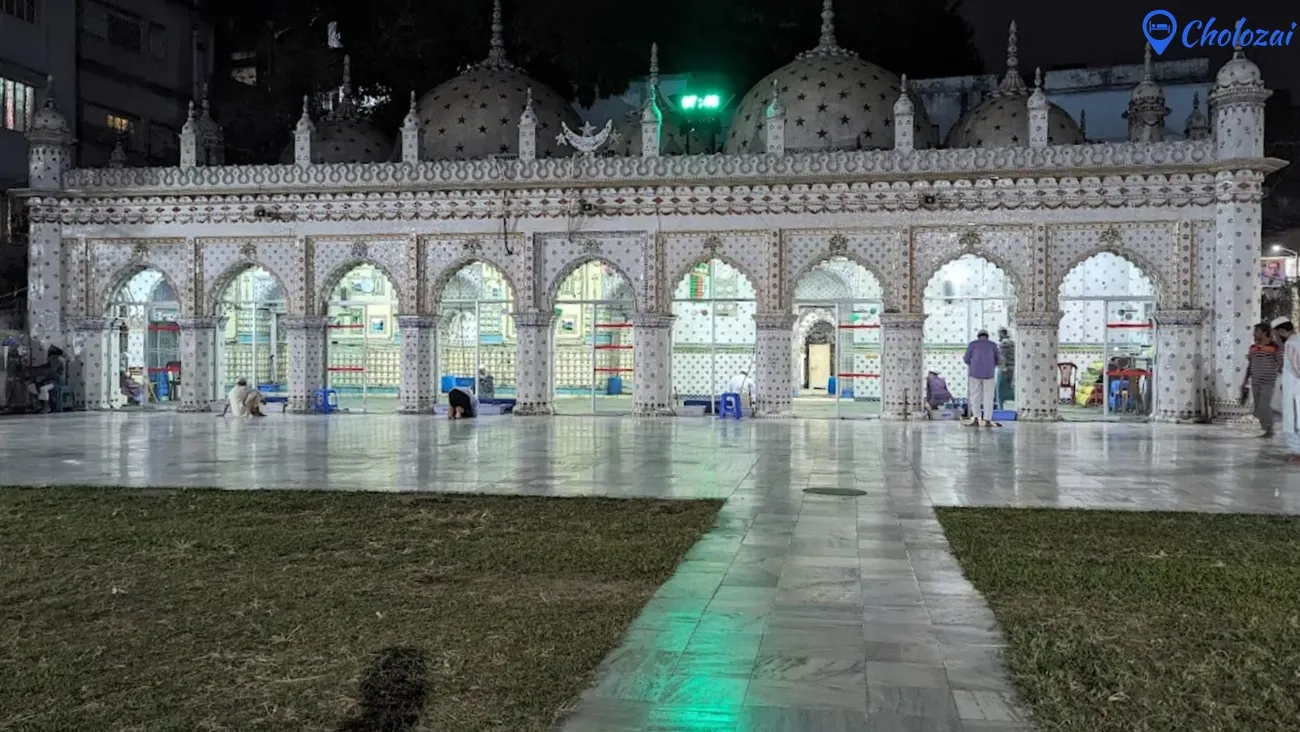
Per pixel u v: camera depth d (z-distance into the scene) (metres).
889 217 20.05
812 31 29.62
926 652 4.55
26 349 22.42
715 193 20.61
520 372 21.44
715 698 3.95
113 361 23.05
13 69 25.02
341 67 30.20
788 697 3.96
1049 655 4.43
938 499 9.28
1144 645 4.61
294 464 12.07
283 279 22.02
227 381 28.02
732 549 6.93
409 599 5.48
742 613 5.22
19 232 25.66
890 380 20.19
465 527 7.72
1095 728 3.61
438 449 14.00
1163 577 5.95
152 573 6.12
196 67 32.81
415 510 8.48
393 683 4.10
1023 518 8.07
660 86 28.34
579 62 27.41
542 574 6.11
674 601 5.47
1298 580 5.86
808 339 28.06
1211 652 4.49
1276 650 4.52
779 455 13.27
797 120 22.50
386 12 29.11
